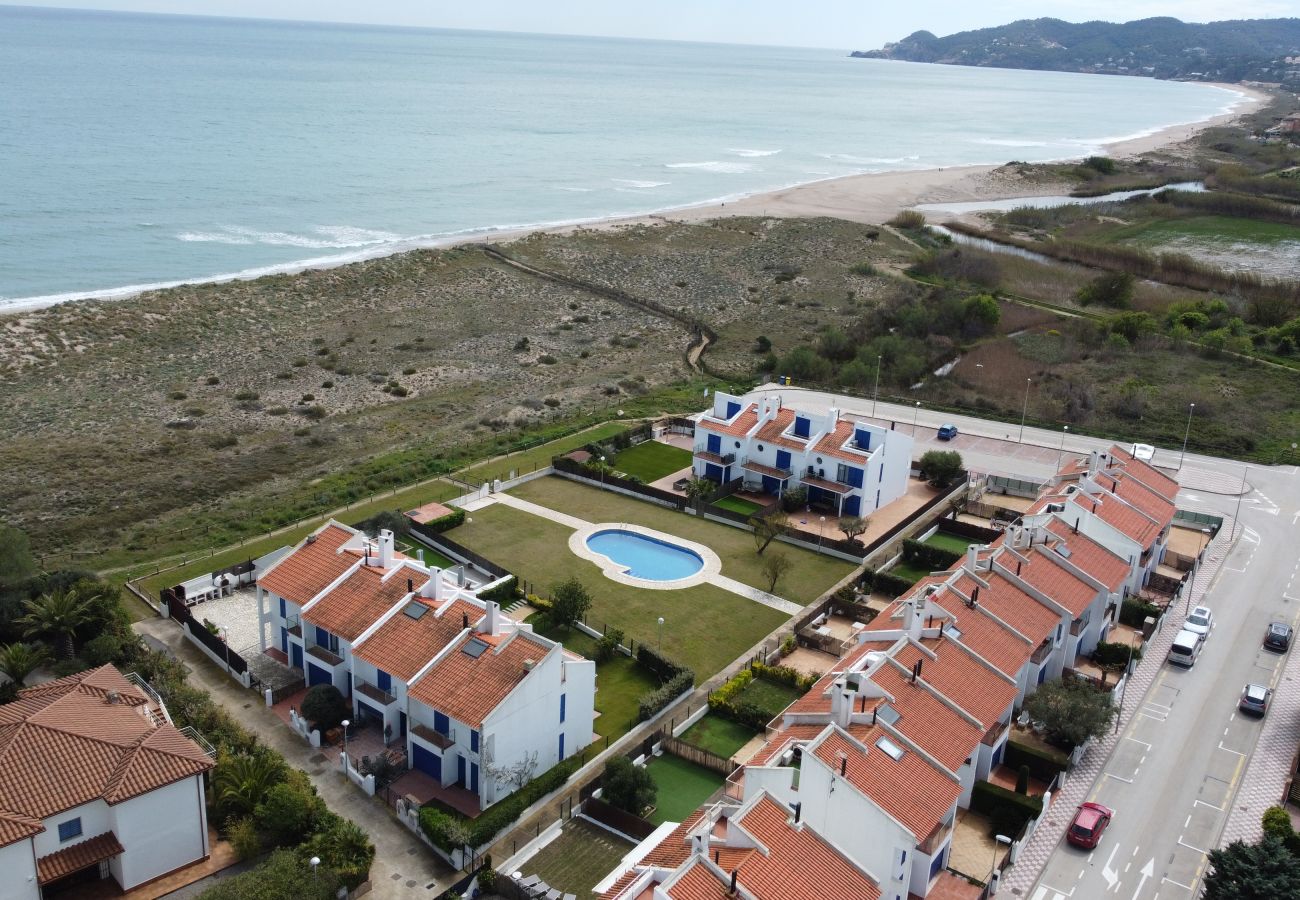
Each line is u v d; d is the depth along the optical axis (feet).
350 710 201.16
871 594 258.98
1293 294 567.18
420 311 517.96
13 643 209.46
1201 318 513.04
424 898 157.17
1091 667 223.10
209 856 161.89
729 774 185.06
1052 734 193.16
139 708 170.71
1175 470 339.77
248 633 230.68
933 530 298.76
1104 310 551.18
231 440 354.95
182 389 401.49
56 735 152.66
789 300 556.51
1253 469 347.36
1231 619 246.68
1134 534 246.88
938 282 593.01
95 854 147.33
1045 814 176.55
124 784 148.97
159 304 482.69
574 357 465.88
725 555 279.90
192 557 267.80
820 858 139.13
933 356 459.73
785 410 325.21
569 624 237.86
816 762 146.72
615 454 346.33
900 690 171.01
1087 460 285.02
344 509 300.61
